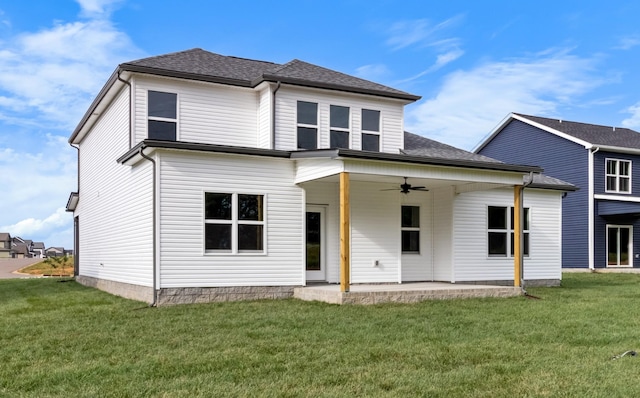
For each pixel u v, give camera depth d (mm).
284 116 14875
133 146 13945
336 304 11938
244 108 15336
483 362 6781
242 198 13148
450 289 13383
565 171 27219
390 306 11695
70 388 5660
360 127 15812
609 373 6262
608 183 26578
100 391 5535
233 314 10523
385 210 15680
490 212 17000
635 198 26562
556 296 14031
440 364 6652
